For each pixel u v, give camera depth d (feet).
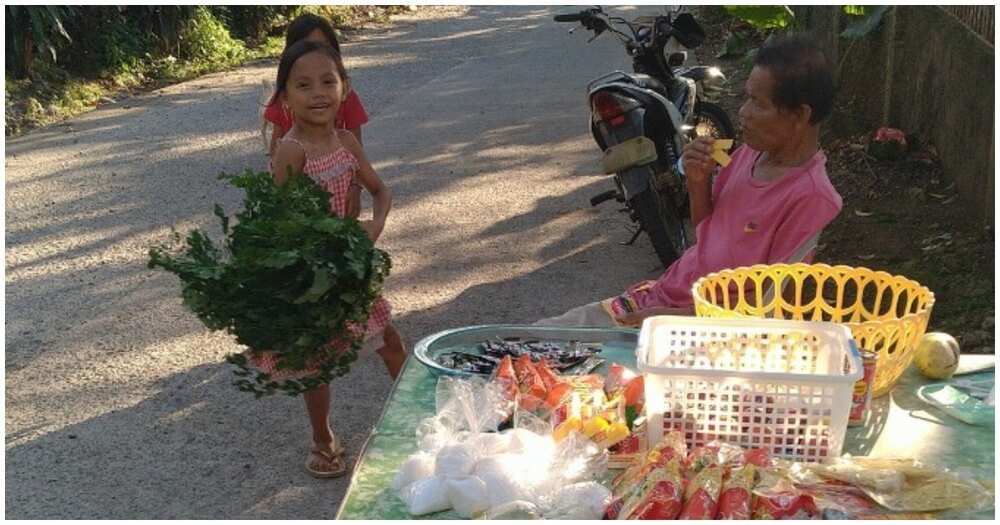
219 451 11.89
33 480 11.36
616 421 6.87
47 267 18.17
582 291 16.38
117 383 13.65
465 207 20.77
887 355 7.30
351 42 43.39
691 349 7.30
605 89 16.29
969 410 7.27
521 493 6.14
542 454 6.41
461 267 17.53
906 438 6.95
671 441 6.29
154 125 29.45
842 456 6.47
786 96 8.70
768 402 6.46
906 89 21.49
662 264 16.78
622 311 9.70
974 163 17.39
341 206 11.62
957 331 13.76
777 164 9.12
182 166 24.81
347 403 12.86
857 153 21.22
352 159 11.71
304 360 8.66
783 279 8.66
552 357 8.13
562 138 25.95
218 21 42.16
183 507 10.82
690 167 9.38
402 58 38.65
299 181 9.27
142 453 11.89
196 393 13.28
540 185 22.08
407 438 7.04
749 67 19.75
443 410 7.02
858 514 5.85
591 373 7.99
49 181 23.89
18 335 15.29
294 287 8.32
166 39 38.75
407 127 27.84
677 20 19.07
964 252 16.02
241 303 8.32
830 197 8.81
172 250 18.57
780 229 8.97
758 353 7.26
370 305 8.89
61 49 34.88
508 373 7.36
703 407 6.54
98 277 17.60
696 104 21.12
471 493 6.09
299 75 11.17
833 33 25.46
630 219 19.29
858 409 7.04
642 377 7.20
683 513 5.81
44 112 30.78
